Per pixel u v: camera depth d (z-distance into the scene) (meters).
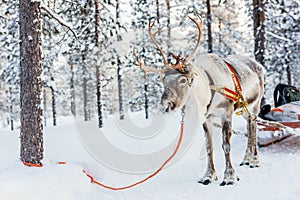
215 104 6.07
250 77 7.34
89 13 16.53
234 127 12.41
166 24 22.30
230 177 6.02
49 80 19.05
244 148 9.36
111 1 16.67
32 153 6.41
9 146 9.65
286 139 9.83
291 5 22.94
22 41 6.53
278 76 25.22
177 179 6.59
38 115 6.51
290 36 23.75
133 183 6.50
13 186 4.36
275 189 5.45
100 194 5.48
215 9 23.69
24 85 6.49
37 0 6.47
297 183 5.69
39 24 6.57
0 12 12.24
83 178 5.48
